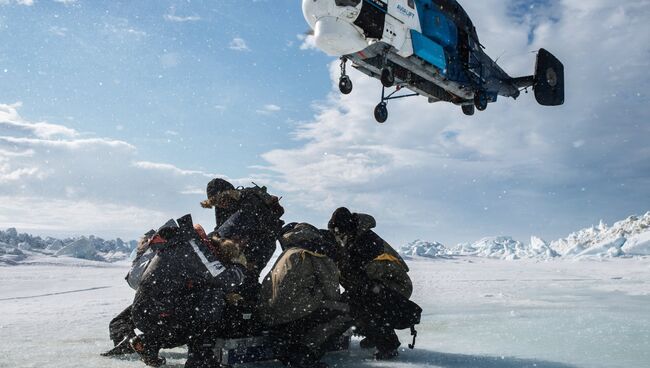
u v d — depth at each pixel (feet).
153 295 9.11
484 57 35.17
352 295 11.14
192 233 9.48
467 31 33.50
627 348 12.19
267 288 10.05
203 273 9.21
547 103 37.78
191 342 9.16
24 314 17.87
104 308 19.97
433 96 33.35
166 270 9.16
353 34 26.61
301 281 9.80
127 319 11.03
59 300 23.79
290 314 9.78
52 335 13.26
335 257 10.50
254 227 10.98
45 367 9.37
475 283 38.22
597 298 25.72
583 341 13.15
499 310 20.16
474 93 34.68
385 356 10.84
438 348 12.23
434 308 20.88
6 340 12.45
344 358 11.00
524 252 276.41
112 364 9.67
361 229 11.50
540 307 21.24
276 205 11.58
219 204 11.49
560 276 53.62
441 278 47.29
